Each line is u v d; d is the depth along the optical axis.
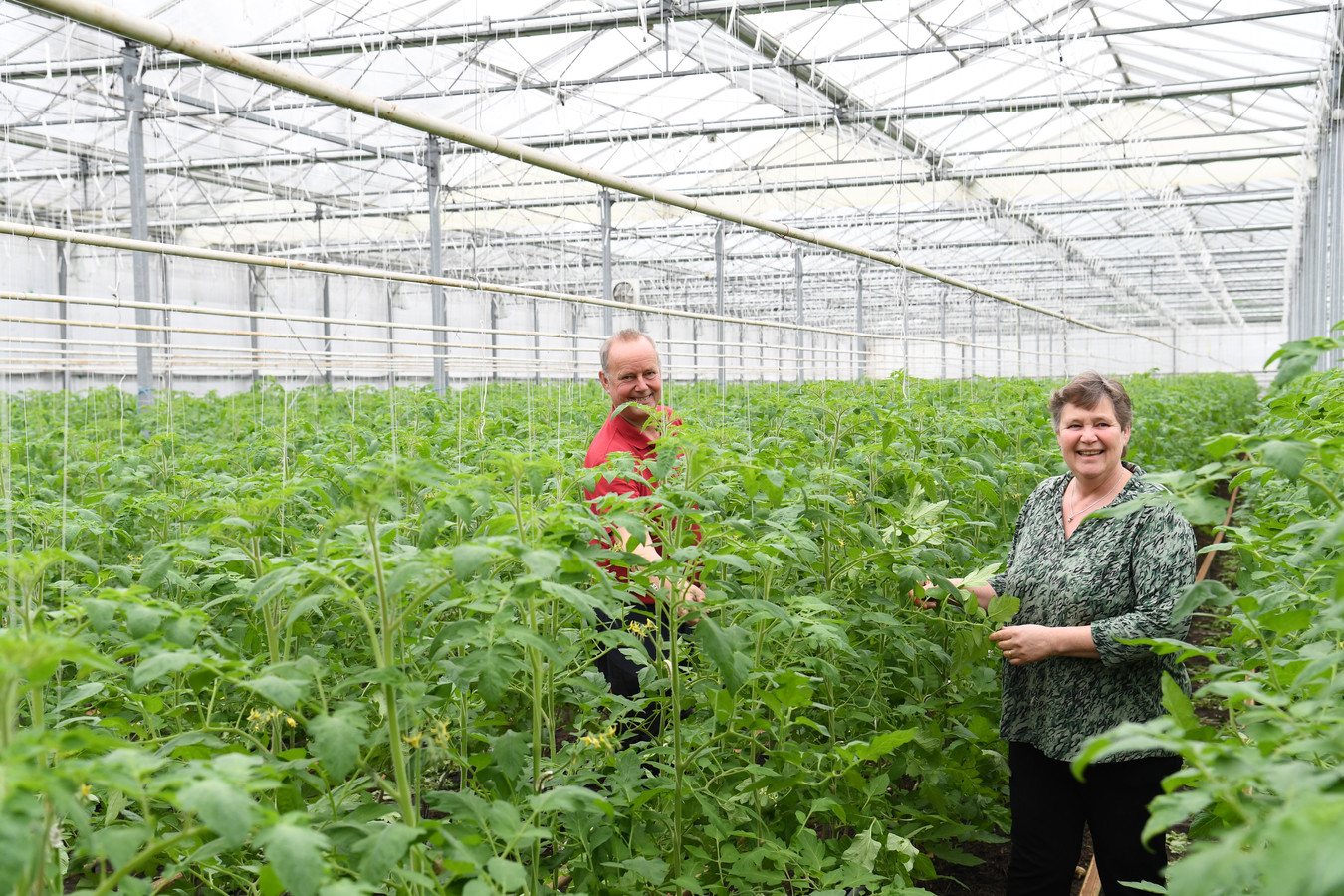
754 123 22.22
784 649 4.09
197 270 28.70
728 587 3.67
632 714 4.32
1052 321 35.78
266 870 2.09
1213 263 46.06
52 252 23.80
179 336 28.19
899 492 5.74
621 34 18.94
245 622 3.45
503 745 2.79
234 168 24.41
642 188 6.83
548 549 2.34
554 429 7.85
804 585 4.86
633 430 4.91
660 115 23.81
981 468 5.87
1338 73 16.19
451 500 2.59
